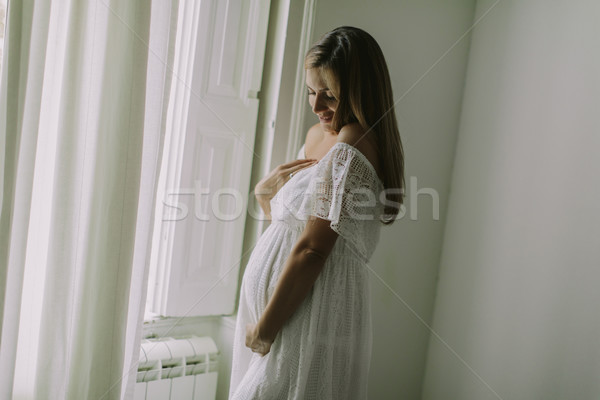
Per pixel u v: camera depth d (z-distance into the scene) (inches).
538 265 56.2
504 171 62.0
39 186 46.7
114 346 48.2
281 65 60.3
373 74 44.4
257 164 64.4
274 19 61.7
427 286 71.2
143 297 50.1
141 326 50.3
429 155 68.9
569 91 53.9
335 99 46.0
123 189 46.8
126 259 47.8
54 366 47.1
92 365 47.9
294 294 41.2
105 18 45.9
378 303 68.8
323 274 42.7
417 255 70.4
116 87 46.4
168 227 61.9
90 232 47.9
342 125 45.1
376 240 46.0
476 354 64.1
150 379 58.9
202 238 63.0
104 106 46.8
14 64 40.8
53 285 46.3
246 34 60.8
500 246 61.7
